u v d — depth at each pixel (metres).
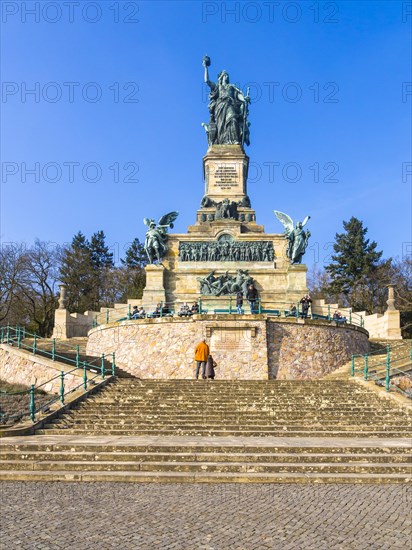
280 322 36.72
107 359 39.00
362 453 16.58
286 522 10.62
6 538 9.58
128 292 83.25
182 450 16.50
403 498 12.59
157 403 24.70
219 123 61.09
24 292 70.50
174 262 54.00
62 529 10.12
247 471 15.12
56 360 34.50
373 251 86.62
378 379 27.86
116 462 15.45
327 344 37.69
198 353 30.53
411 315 73.06
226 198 58.72
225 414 22.84
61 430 20.59
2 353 35.91
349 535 9.84
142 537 9.68
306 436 20.17
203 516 11.02
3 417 22.23
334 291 85.12
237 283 48.38
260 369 35.53
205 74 63.03
